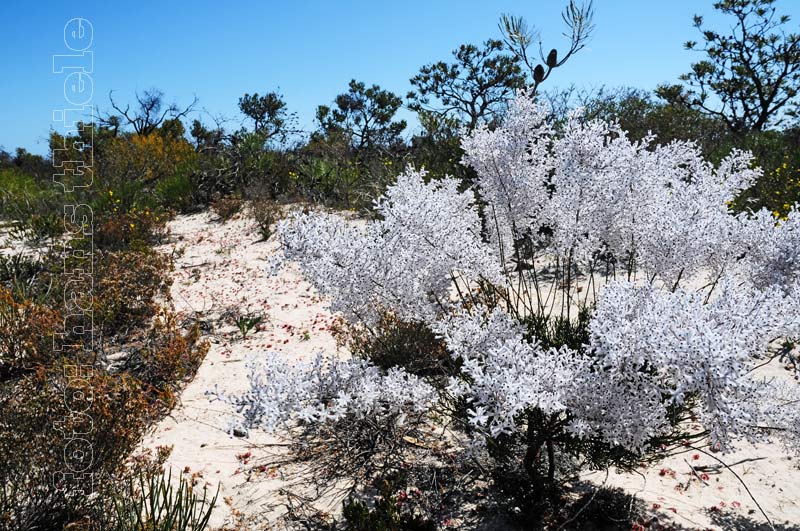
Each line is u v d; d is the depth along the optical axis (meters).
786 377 3.73
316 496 3.09
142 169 17.30
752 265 2.62
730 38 19.12
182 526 2.58
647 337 1.95
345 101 25.23
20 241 10.53
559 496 2.96
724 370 1.77
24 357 4.24
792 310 2.09
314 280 2.65
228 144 16.00
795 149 10.01
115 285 5.76
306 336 5.54
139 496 2.87
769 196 7.60
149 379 4.47
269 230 10.55
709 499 2.93
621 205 2.83
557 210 3.02
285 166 14.58
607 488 3.02
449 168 10.12
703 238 2.57
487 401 2.14
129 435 2.96
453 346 2.49
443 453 3.38
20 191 14.56
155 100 24.53
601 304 2.25
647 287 2.32
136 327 5.74
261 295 7.07
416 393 2.52
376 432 3.39
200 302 6.91
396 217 2.73
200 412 4.11
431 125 11.55
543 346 3.08
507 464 2.97
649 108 13.76
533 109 3.05
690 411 2.68
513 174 3.09
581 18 3.02
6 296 4.67
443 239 2.76
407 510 2.92
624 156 2.85
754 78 18.44
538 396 2.10
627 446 2.15
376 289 2.75
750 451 3.36
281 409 2.34
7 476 2.71
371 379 2.57
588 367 2.22
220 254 9.38
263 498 3.09
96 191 13.15
